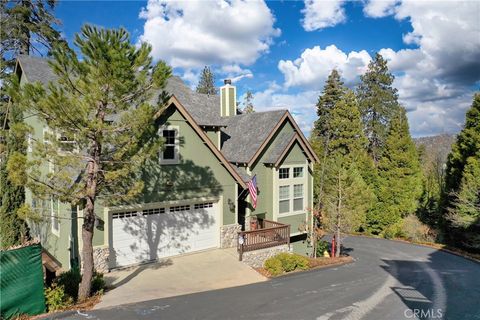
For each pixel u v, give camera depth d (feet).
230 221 60.85
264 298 39.52
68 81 33.09
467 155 95.86
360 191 73.82
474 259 81.10
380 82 176.14
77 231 44.93
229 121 82.84
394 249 92.22
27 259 31.37
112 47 32.19
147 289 41.09
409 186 116.67
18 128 31.14
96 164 35.42
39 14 87.81
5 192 56.13
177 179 53.98
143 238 51.06
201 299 38.24
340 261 68.23
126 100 35.50
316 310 36.40
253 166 68.80
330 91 153.89
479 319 36.50
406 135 120.78
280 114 72.95
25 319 30.78
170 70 35.35
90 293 37.88
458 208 89.66
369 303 39.88
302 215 75.82
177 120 53.72
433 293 46.73
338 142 132.67
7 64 81.82
